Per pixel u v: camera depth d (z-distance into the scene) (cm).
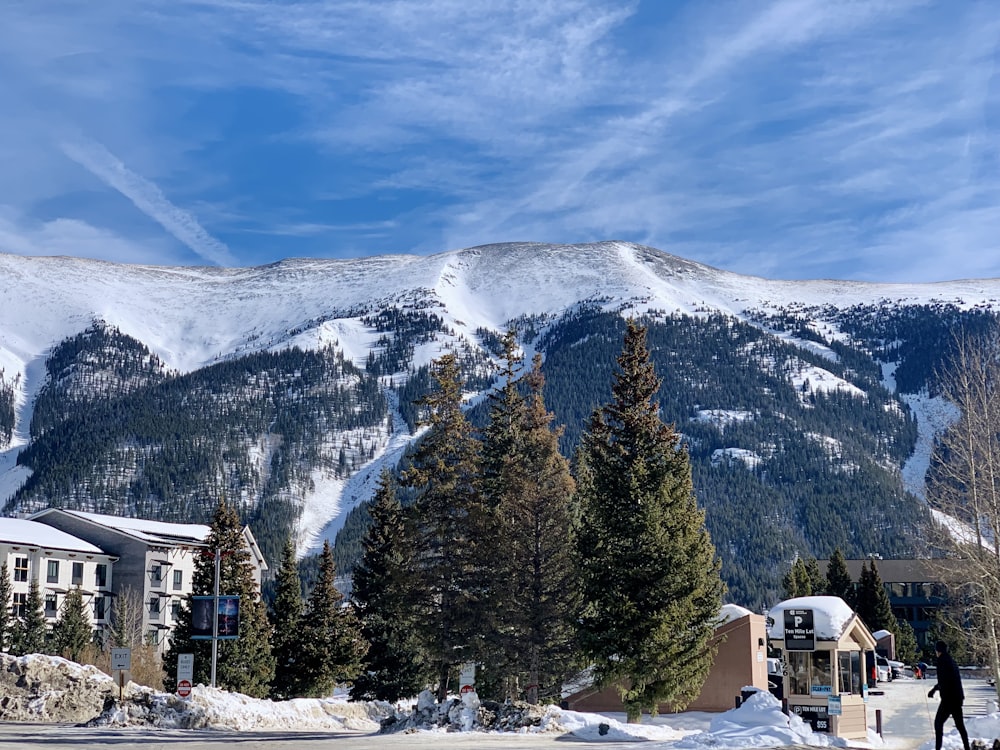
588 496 4794
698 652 4416
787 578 12356
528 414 5672
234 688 6300
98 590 11131
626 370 4794
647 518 4356
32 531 10931
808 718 3466
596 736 3500
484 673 5225
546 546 4981
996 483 4619
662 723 5056
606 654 4366
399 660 6781
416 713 3912
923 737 4228
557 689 5300
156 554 11594
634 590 4366
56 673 4416
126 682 4553
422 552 5356
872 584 12406
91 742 3086
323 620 7338
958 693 2128
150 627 11319
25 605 9131
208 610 4947
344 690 8950
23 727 3662
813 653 3528
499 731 3728
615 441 4656
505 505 5075
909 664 12150
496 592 4959
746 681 5625
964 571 4619
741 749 2656
